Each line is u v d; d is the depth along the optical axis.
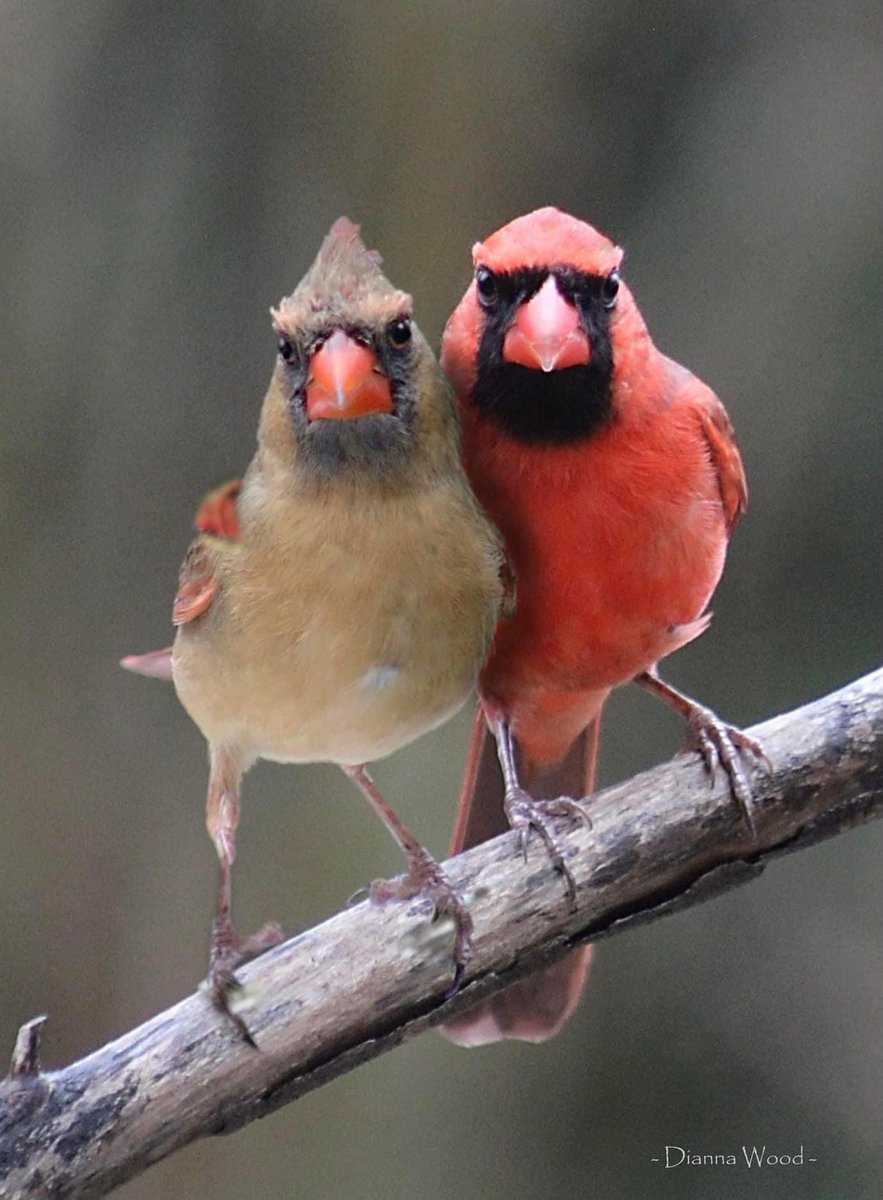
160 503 8.60
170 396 8.58
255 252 8.59
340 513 5.11
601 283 5.45
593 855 5.36
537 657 5.81
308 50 8.62
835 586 8.80
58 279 8.58
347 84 8.62
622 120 8.78
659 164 8.80
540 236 5.46
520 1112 8.69
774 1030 8.80
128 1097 5.03
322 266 5.19
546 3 8.69
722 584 8.88
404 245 8.62
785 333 8.69
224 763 5.61
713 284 8.74
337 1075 5.28
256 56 8.61
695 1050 8.82
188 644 5.48
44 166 8.60
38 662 8.72
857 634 8.79
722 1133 8.73
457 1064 8.65
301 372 5.14
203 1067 5.10
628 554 5.56
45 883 8.72
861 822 5.50
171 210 8.59
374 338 5.11
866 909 8.95
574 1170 8.67
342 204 8.62
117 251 8.59
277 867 8.67
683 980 8.89
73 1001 8.67
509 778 5.89
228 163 8.60
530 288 5.43
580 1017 8.84
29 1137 4.96
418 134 8.62
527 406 5.43
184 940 8.66
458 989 5.31
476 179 8.66
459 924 5.28
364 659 5.22
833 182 8.69
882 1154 8.55
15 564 8.66
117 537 8.65
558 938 5.40
